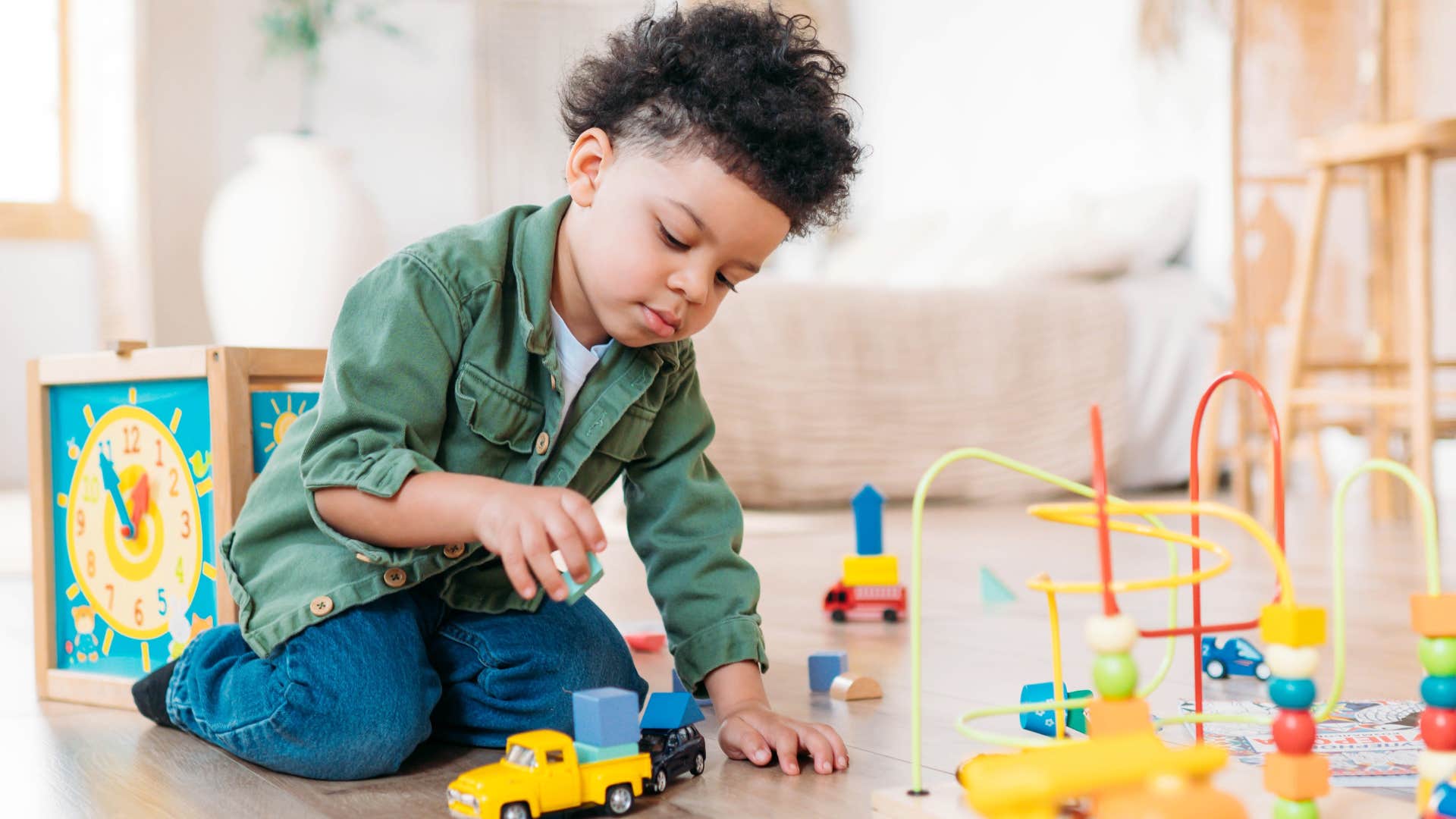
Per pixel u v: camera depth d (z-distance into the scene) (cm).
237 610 100
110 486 110
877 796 67
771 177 81
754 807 74
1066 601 164
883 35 469
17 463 383
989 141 417
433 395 86
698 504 98
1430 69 309
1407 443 281
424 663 89
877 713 100
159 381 106
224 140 403
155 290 396
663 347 95
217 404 101
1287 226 320
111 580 110
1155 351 336
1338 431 349
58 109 387
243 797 79
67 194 390
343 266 349
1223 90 330
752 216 82
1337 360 306
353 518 81
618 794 73
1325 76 321
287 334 348
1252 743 85
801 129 81
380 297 86
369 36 423
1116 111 366
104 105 389
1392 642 128
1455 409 313
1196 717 66
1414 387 225
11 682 121
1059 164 388
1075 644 133
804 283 315
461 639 93
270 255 345
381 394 84
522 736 73
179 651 105
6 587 191
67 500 114
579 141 88
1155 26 351
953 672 118
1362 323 327
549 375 90
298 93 412
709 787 79
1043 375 328
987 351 324
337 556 88
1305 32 321
